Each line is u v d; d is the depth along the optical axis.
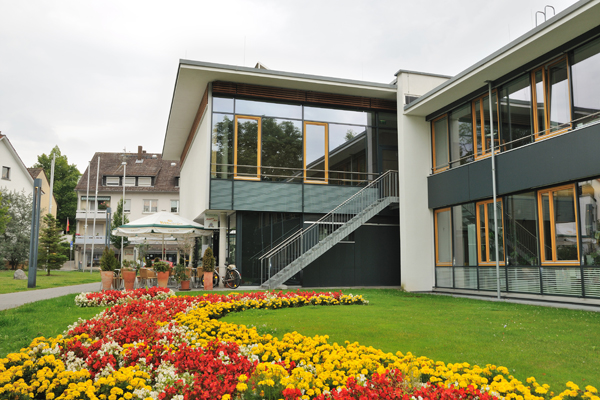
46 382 3.63
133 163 54.94
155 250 46.47
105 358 4.41
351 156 18.11
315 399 3.40
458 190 15.27
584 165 10.62
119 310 8.41
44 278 24.28
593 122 10.50
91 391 3.49
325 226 17.45
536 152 12.01
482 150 14.54
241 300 10.63
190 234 18.08
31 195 40.16
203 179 17.77
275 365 3.92
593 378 4.76
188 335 6.00
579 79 11.14
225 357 4.61
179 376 4.12
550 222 11.77
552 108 11.92
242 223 16.83
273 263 16.78
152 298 11.25
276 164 17.23
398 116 17.45
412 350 5.98
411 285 16.36
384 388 3.49
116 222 41.28
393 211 18.48
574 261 11.03
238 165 16.86
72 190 65.44
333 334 7.01
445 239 16.25
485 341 6.58
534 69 12.54
